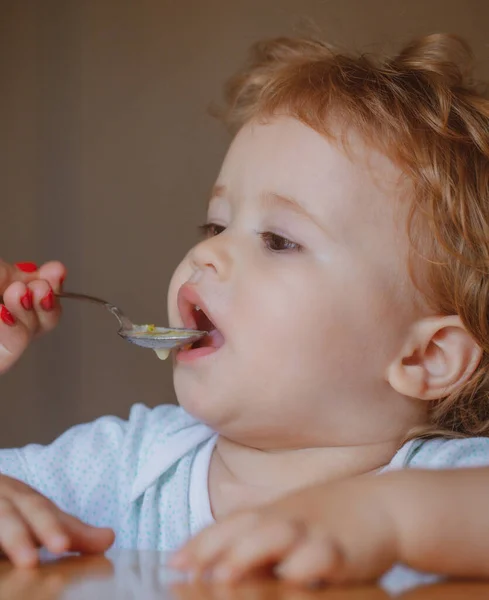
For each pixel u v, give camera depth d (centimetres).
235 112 171
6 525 70
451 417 121
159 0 254
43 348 251
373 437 114
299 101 119
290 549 59
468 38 235
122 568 64
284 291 108
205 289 110
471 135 125
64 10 258
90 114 256
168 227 251
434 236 115
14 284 121
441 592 55
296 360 108
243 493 114
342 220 110
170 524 116
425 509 68
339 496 67
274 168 113
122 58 255
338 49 172
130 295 251
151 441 124
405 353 114
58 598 51
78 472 123
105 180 254
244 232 112
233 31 249
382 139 115
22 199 256
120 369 249
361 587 59
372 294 111
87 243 253
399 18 237
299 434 112
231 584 57
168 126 252
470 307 118
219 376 109
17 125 258
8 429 250
